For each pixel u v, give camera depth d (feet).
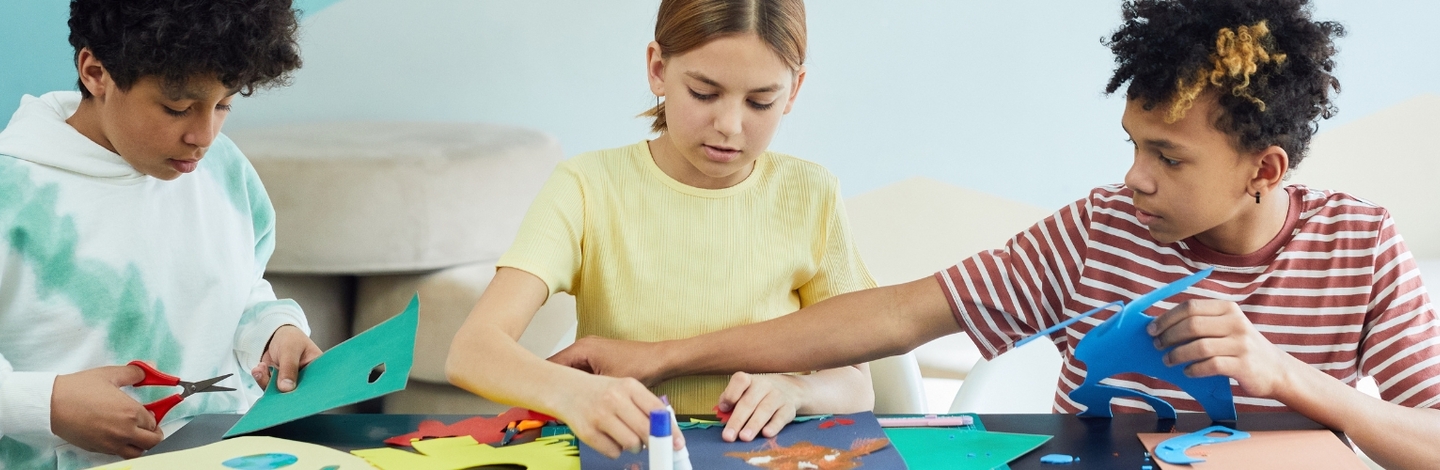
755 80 3.11
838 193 3.72
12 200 3.59
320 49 6.38
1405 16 6.34
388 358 3.11
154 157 3.52
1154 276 3.39
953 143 6.66
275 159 6.26
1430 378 3.07
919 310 3.45
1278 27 2.83
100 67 3.44
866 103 6.62
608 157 3.63
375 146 6.41
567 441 2.87
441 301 6.41
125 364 3.64
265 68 3.45
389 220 6.39
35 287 3.64
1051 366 4.36
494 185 6.54
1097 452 2.81
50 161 3.64
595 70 6.61
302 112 6.44
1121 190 3.53
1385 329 3.17
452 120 6.55
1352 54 6.41
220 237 4.09
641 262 3.57
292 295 6.32
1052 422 3.07
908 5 6.50
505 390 2.92
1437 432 2.88
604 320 3.60
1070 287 3.51
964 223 6.75
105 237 3.73
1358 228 3.24
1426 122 6.42
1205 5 2.83
